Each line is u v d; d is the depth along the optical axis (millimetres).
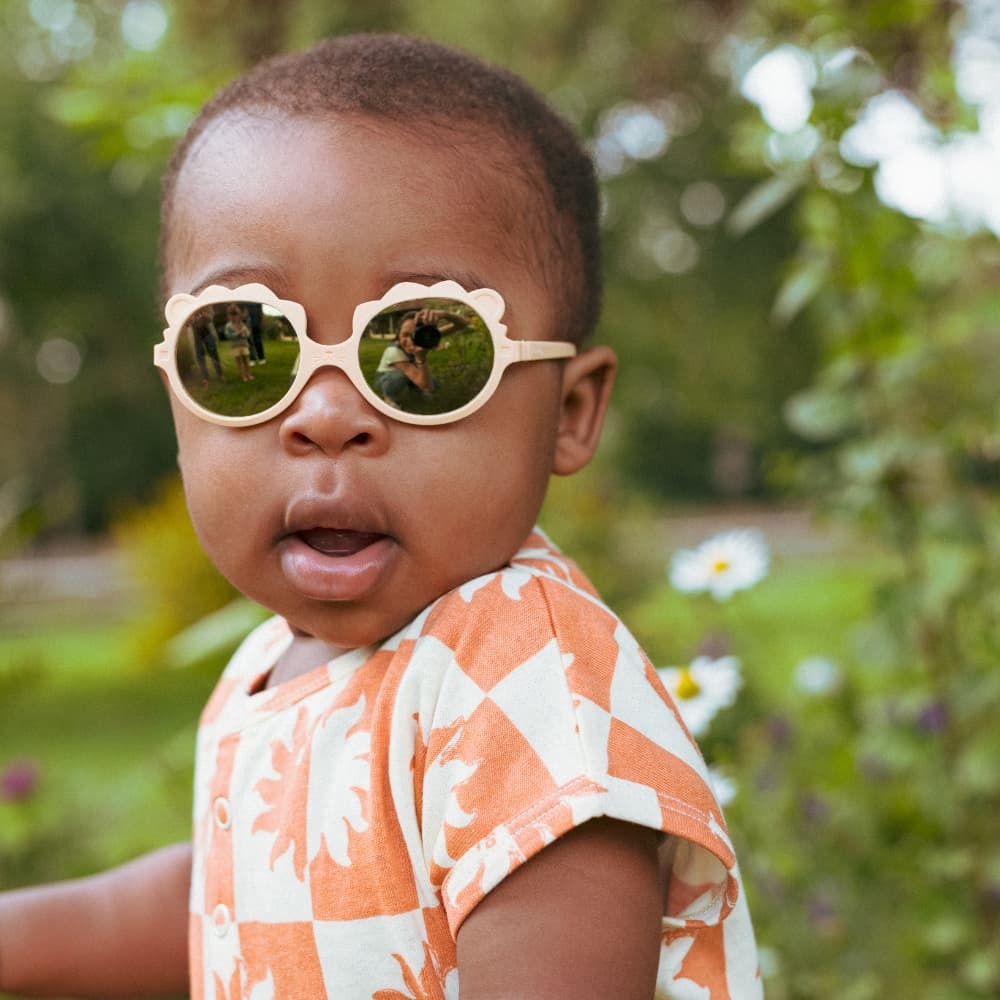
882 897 2309
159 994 1270
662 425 24328
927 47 2373
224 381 936
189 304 941
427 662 913
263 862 981
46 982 1234
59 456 21172
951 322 2404
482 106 1006
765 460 2598
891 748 2314
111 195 15930
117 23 15375
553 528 4664
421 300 919
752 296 17438
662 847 940
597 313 1165
